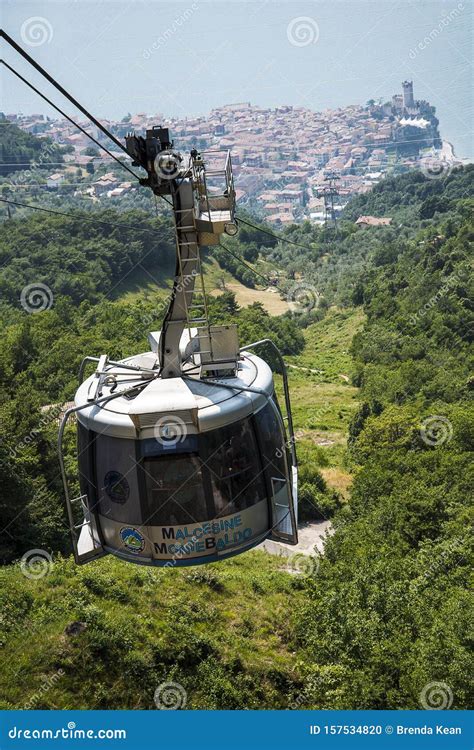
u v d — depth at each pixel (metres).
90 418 9.73
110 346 75.00
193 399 9.37
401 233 195.00
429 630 19.17
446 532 30.47
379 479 39.31
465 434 52.53
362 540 28.16
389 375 87.94
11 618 21.27
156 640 22.45
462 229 132.75
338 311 151.00
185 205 9.58
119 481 9.64
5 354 68.88
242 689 21.47
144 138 9.49
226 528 9.68
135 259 136.50
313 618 22.72
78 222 134.38
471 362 91.12
